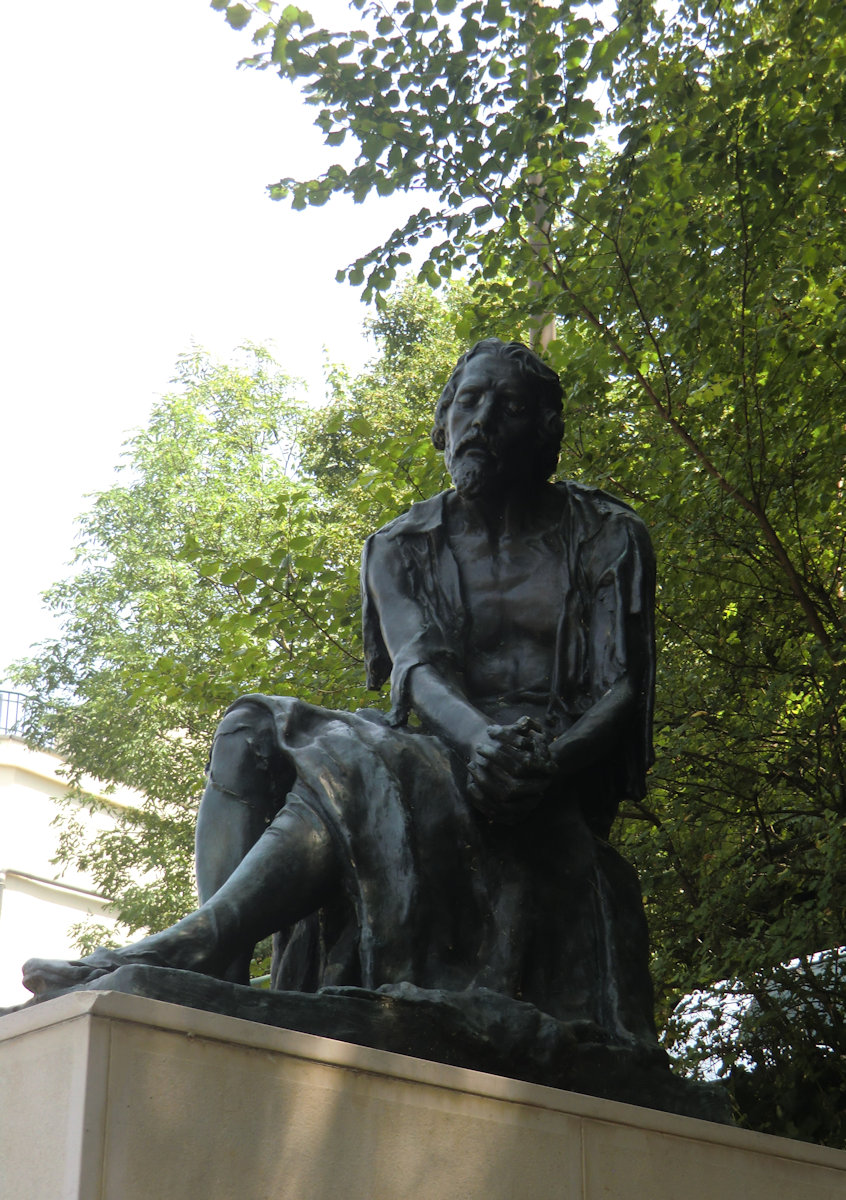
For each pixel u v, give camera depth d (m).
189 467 19.75
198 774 16.38
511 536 4.43
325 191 8.38
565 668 4.27
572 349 9.12
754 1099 7.76
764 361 8.94
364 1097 3.00
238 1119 2.81
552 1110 3.28
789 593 8.98
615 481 9.12
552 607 4.32
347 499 15.22
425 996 3.42
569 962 3.88
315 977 3.93
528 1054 3.51
